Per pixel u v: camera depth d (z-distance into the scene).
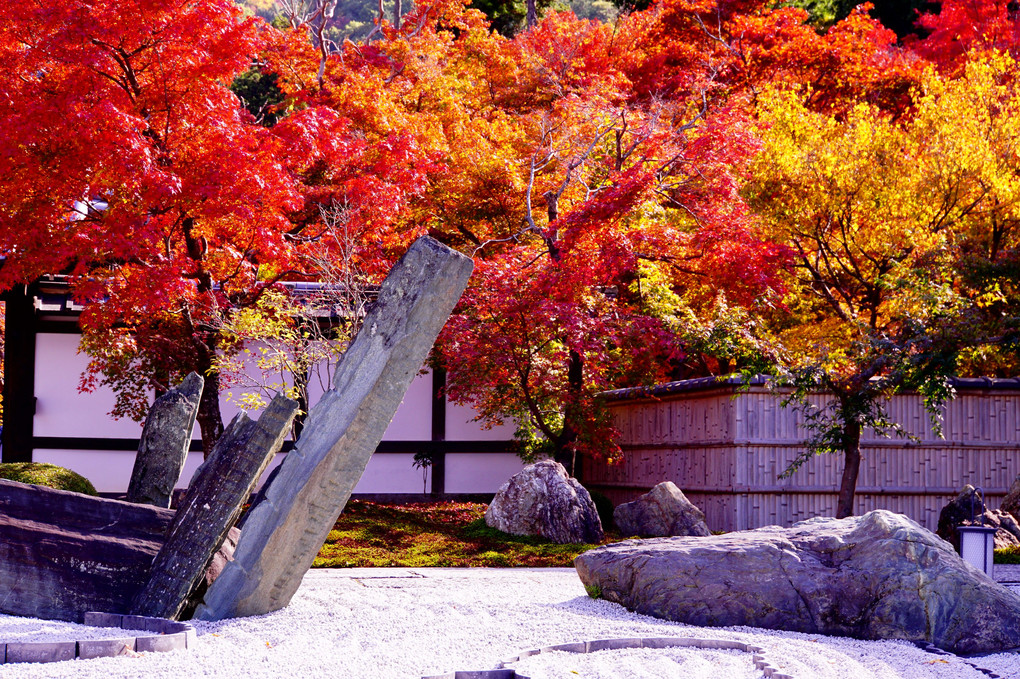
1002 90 18.48
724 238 16.23
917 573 7.13
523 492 14.30
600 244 15.61
